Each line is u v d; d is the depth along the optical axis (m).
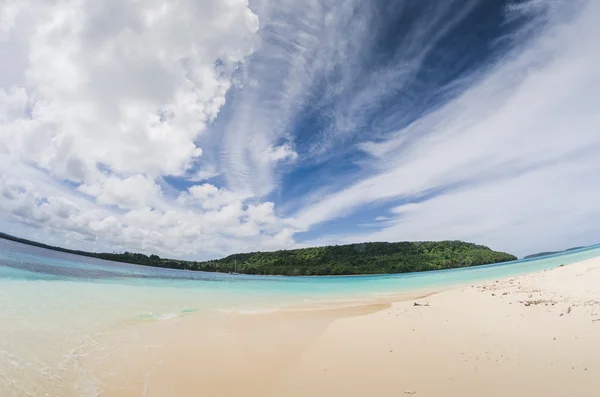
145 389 5.58
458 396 4.71
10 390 5.29
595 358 5.50
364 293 24.61
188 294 20.33
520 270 36.44
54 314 10.59
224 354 7.59
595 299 9.05
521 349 6.40
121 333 9.17
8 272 19.88
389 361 6.49
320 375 6.00
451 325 9.06
